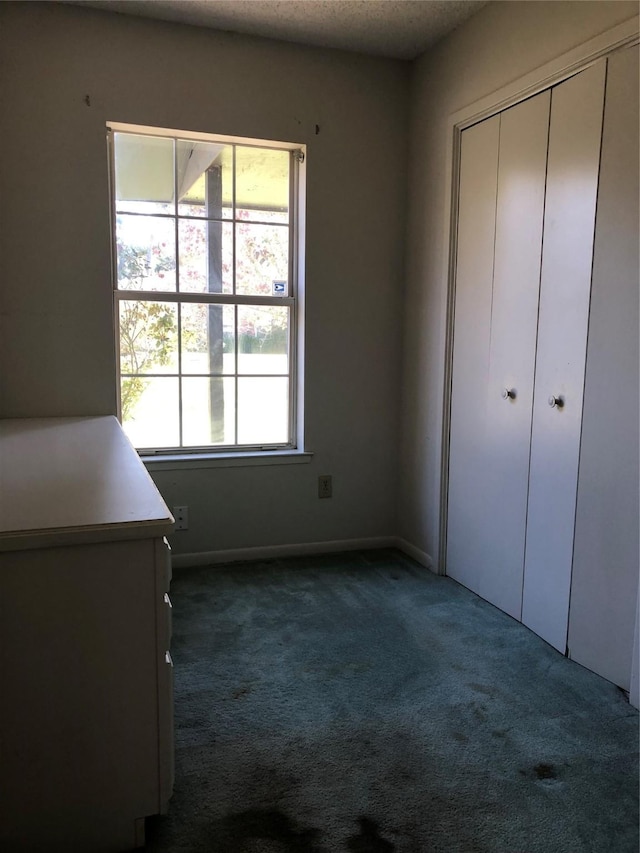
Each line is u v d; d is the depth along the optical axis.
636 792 1.54
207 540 3.05
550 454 2.26
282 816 1.44
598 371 2.02
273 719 1.81
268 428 3.18
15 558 1.20
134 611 1.29
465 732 1.76
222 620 2.45
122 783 1.33
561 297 2.17
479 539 2.70
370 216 3.12
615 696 1.96
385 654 2.20
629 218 1.89
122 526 1.23
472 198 2.66
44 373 2.71
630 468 1.92
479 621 2.47
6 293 2.62
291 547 3.20
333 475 3.23
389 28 2.73
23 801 1.28
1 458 1.80
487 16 2.50
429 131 2.94
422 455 3.10
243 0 2.50
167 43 2.70
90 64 2.62
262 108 2.87
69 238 2.67
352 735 1.74
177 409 3.01
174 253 2.91
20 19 2.52
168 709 1.34
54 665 1.26
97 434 2.24
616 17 1.90
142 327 2.90
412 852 1.35
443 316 2.86
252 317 3.08
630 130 1.87
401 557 3.22
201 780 1.55
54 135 2.61
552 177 2.20
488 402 2.60
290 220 3.08
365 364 3.21
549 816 1.45
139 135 2.81
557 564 2.24
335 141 3.01
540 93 2.24
